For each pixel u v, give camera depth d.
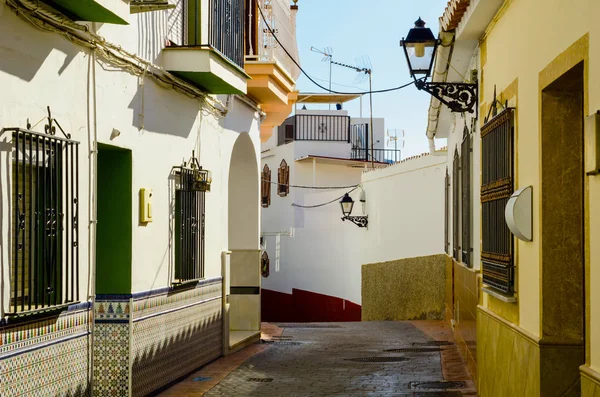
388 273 21.09
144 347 8.88
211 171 11.34
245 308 14.67
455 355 12.60
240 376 10.59
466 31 8.92
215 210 11.61
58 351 6.61
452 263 14.84
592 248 4.77
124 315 8.45
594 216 4.73
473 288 10.16
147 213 8.82
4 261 5.82
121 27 8.09
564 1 5.43
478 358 9.23
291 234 31.55
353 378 10.45
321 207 28.47
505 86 7.63
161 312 9.44
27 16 6.14
